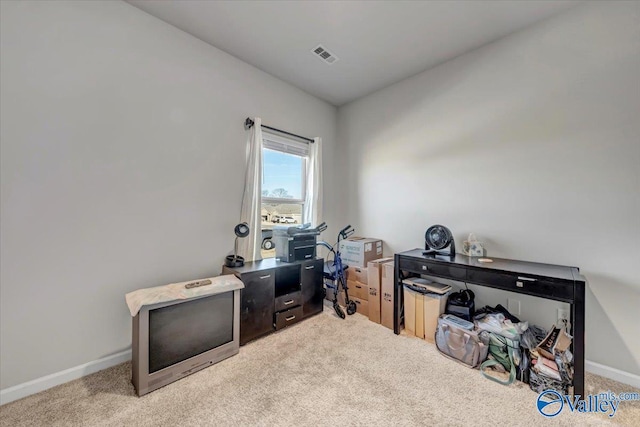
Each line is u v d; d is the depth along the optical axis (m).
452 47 2.44
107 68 1.89
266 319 2.38
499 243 2.32
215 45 2.46
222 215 2.57
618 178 1.79
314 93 3.42
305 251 2.77
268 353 2.11
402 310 2.57
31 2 1.61
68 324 1.75
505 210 2.28
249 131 2.77
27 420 1.41
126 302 1.89
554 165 2.04
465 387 1.71
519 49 2.20
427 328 2.33
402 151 3.07
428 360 2.02
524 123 2.18
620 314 1.78
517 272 1.79
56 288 1.71
